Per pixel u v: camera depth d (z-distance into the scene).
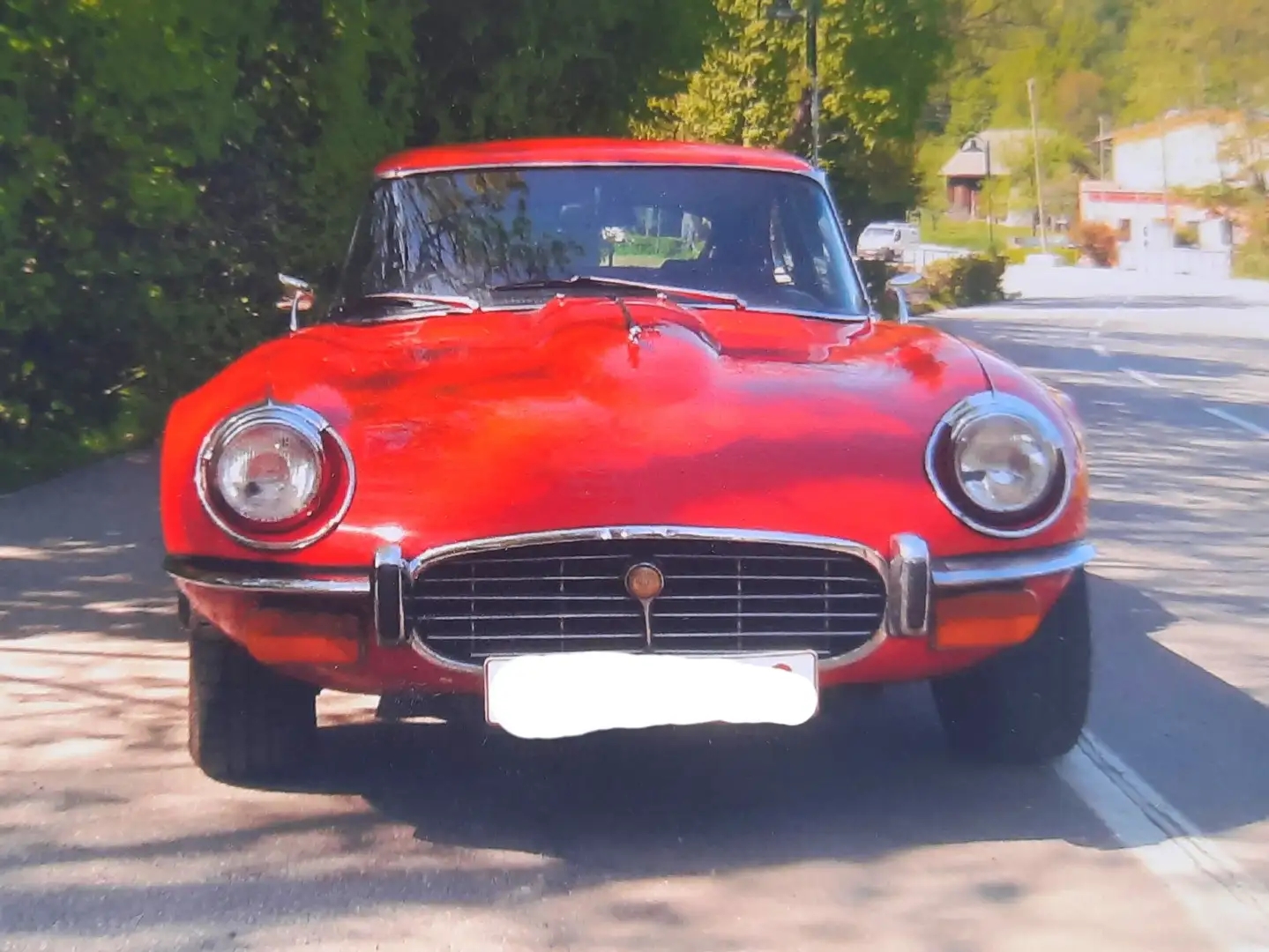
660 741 5.07
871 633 4.06
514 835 4.32
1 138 9.70
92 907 3.84
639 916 3.81
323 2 12.85
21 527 8.74
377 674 4.04
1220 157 94.31
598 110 16.45
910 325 5.24
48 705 5.51
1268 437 14.09
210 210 12.46
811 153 33.75
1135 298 53.41
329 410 4.13
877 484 4.04
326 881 4.00
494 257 5.34
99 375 11.95
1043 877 4.04
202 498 4.07
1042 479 4.15
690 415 4.11
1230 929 3.75
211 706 4.54
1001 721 4.67
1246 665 6.15
